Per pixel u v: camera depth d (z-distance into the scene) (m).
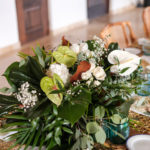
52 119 0.96
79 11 6.55
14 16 4.91
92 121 1.00
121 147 1.03
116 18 7.20
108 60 1.04
